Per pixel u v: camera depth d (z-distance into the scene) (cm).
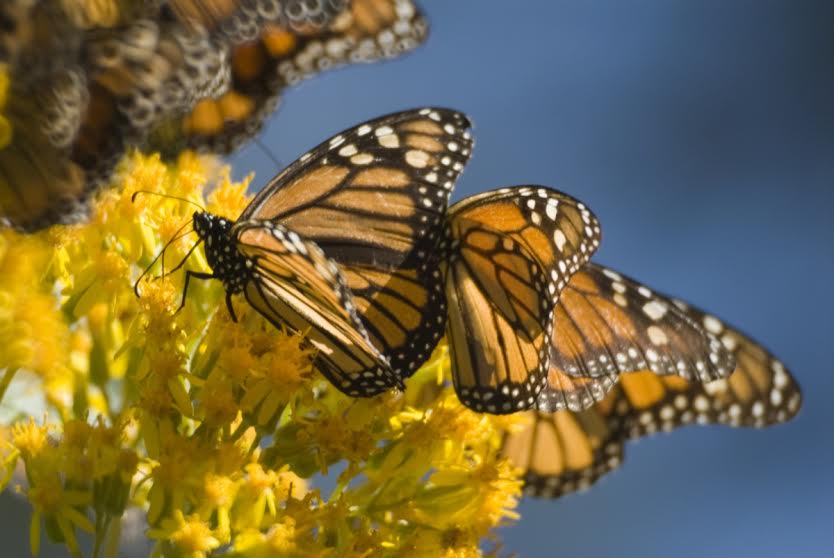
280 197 102
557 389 106
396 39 101
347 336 101
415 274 103
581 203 102
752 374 110
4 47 97
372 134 102
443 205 103
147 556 102
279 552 101
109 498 101
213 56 98
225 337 102
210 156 102
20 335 101
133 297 102
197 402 102
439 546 103
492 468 104
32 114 98
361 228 102
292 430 102
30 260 101
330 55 101
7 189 98
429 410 104
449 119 102
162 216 103
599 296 106
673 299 110
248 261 101
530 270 103
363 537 102
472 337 103
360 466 103
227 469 101
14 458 101
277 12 99
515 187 103
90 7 98
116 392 102
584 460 111
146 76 98
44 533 100
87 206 98
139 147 103
